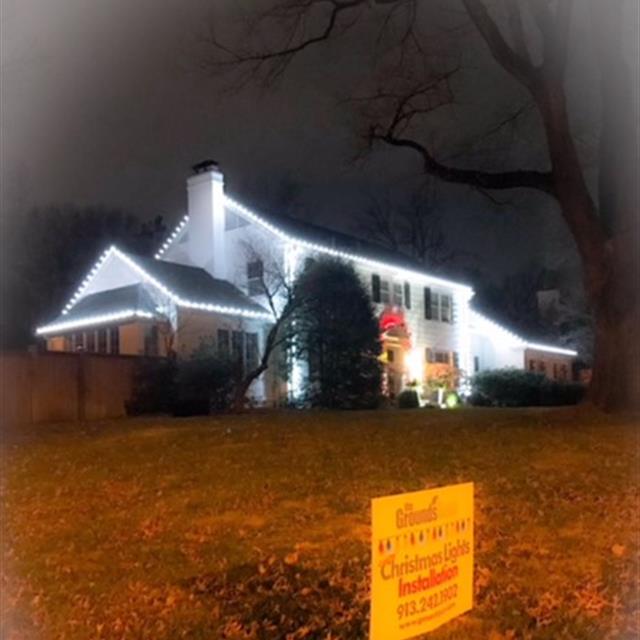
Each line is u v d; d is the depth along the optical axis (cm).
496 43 1564
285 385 2659
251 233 2859
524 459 1016
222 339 2611
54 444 1344
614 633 475
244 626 488
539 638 468
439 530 390
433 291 3566
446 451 1091
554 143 1566
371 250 3388
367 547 641
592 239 1562
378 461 1027
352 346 2644
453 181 1678
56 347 2858
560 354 4581
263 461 1061
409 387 2962
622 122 1549
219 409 2272
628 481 871
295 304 2623
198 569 598
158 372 2252
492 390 3017
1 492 915
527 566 590
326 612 510
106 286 2881
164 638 470
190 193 2980
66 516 784
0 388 2041
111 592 550
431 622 382
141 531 716
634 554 614
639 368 1530
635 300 1541
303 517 746
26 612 514
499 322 4238
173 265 2839
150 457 1139
